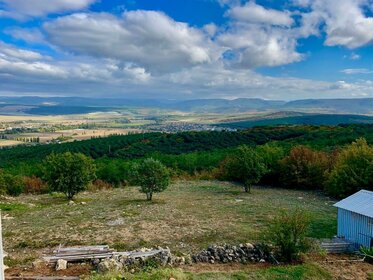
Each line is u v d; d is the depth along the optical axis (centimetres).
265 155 5450
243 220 3072
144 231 2688
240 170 4738
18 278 1642
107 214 3328
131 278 1608
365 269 1962
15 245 2350
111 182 5934
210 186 5400
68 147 10688
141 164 4272
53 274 1755
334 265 2011
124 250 2219
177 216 3225
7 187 4962
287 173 5128
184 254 2117
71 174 4288
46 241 2428
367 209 2325
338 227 2553
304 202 4050
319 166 5031
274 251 2106
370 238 2258
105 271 1731
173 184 5638
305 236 2309
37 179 5553
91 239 2469
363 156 4228
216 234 2606
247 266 1964
